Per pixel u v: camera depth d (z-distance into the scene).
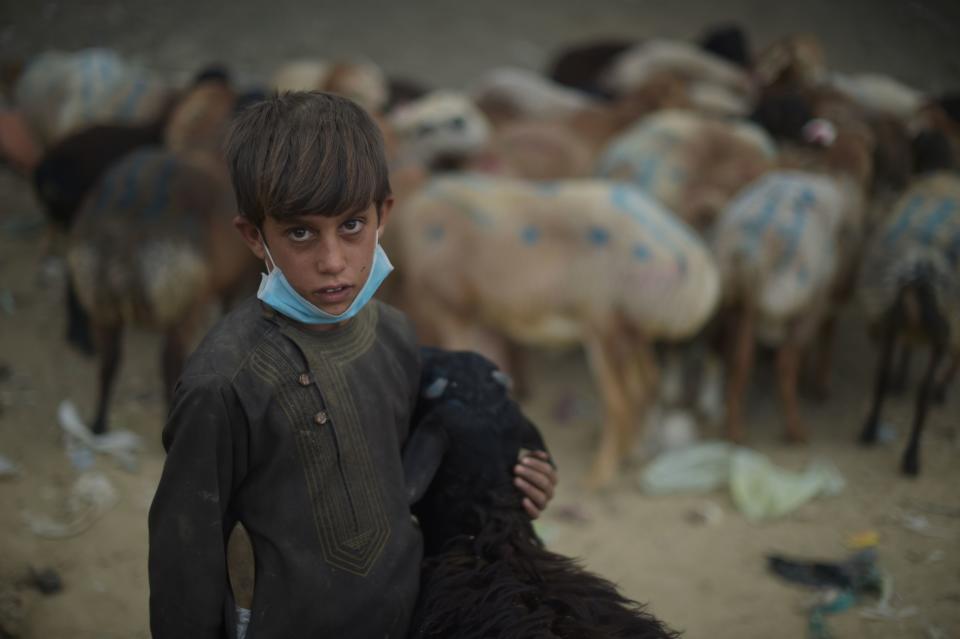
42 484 3.98
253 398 1.54
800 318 4.36
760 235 4.25
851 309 5.84
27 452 4.20
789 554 3.76
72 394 4.70
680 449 4.46
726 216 4.46
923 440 4.55
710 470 4.26
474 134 5.23
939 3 9.80
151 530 1.57
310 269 1.49
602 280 4.09
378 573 1.69
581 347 5.62
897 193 5.01
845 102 5.65
